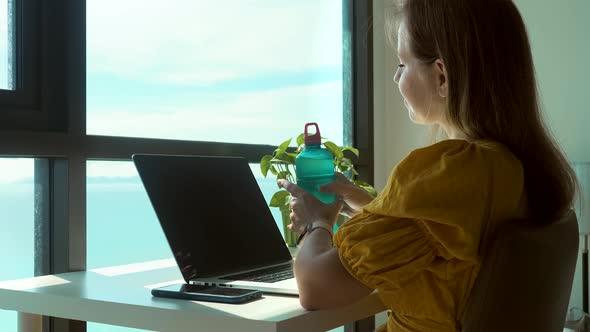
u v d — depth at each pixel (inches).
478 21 45.8
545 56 115.7
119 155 79.9
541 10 116.3
